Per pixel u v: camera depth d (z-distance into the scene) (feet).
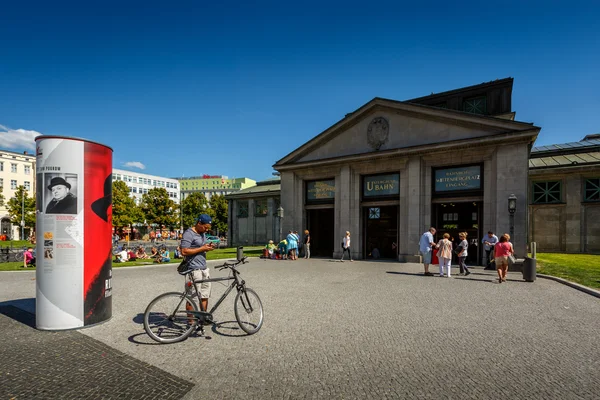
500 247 37.52
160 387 12.58
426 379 13.35
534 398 11.94
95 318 20.33
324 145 73.10
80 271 19.74
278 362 14.96
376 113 66.49
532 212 91.61
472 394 12.17
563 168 87.40
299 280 38.58
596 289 31.01
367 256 69.10
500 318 22.24
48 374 13.61
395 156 62.69
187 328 18.08
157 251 72.23
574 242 86.33
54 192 19.31
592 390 12.51
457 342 17.61
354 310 24.23
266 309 24.49
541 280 38.81
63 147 19.53
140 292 31.22
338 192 70.59
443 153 58.08
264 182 148.15
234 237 143.23
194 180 528.22
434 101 73.82
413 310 24.29
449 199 58.03
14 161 213.25
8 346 16.80
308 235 70.38
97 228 20.59
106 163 21.35
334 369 14.25
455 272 46.03
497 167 53.01
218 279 18.92
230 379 13.28
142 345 17.01
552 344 17.35
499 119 52.95
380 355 15.80
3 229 205.36
